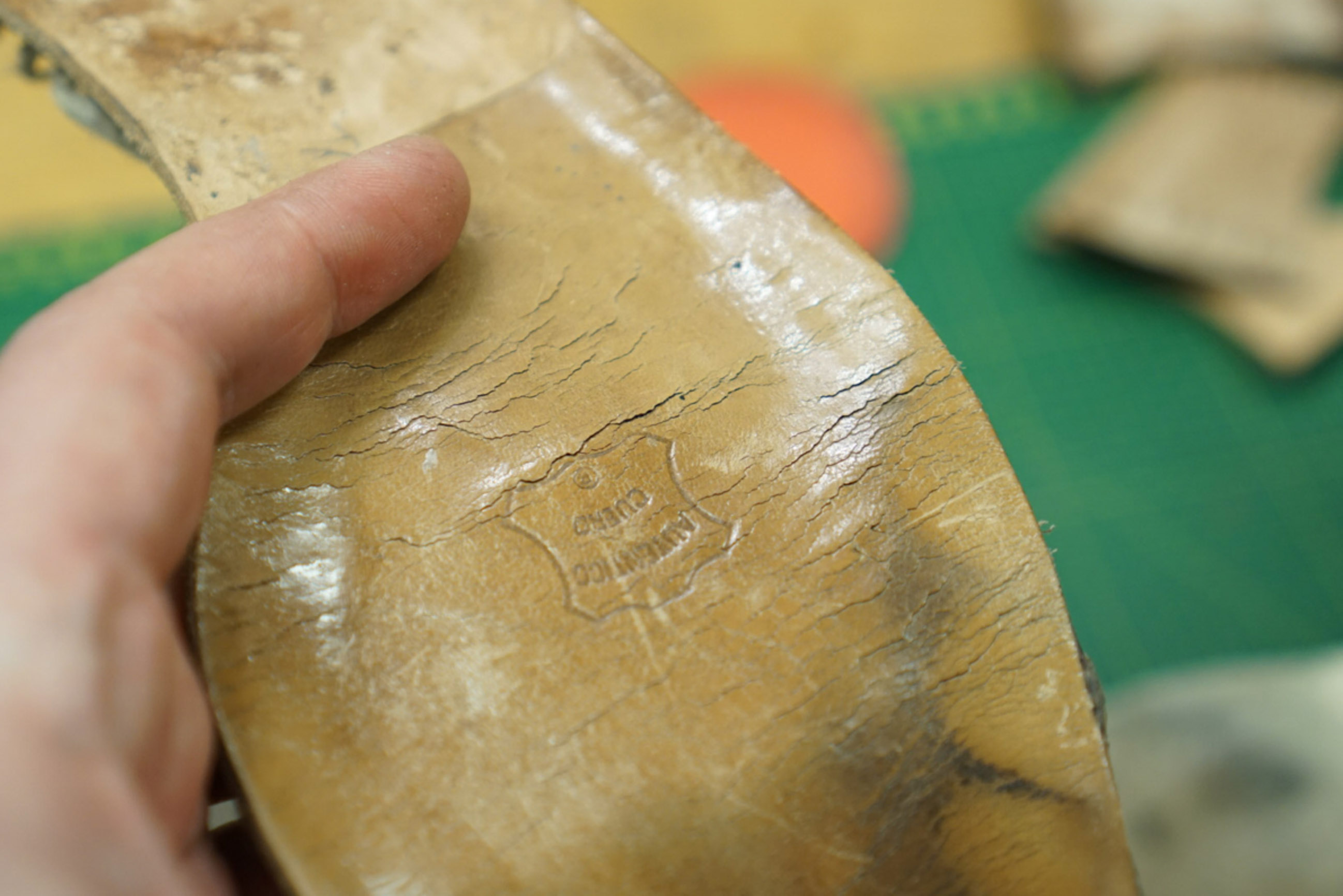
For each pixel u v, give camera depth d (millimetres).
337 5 228
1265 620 490
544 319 213
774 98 560
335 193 199
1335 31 570
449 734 195
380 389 207
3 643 163
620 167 222
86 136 460
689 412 211
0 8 222
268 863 187
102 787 165
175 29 223
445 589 200
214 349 189
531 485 206
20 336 181
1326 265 529
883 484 209
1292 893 341
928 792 202
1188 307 548
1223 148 559
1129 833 367
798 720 202
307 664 194
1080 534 507
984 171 568
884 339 213
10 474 171
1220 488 517
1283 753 374
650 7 570
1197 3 580
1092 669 208
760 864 197
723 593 204
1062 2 583
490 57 227
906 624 205
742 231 219
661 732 199
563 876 192
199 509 185
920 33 590
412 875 188
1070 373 536
